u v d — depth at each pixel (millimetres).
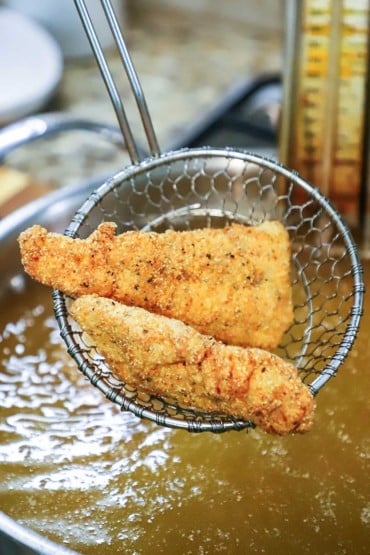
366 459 554
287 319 530
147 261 494
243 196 630
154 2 1019
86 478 548
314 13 602
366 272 653
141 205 641
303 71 622
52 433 572
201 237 514
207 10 999
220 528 525
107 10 502
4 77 806
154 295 498
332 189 656
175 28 1000
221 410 472
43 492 542
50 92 806
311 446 561
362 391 586
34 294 651
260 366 462
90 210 515
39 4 882
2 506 533
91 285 485
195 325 507
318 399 582
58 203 629
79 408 585
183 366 470
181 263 503
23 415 582
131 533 522
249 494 540
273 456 557
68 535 521
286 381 459
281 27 973
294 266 650
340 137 637
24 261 478
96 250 485
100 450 562
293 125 641
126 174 521
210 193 646
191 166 646
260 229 531
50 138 822
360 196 654
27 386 599
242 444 562
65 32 899
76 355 477
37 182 750
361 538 521
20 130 627
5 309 643
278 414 458
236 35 989
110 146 814
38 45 841
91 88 890
